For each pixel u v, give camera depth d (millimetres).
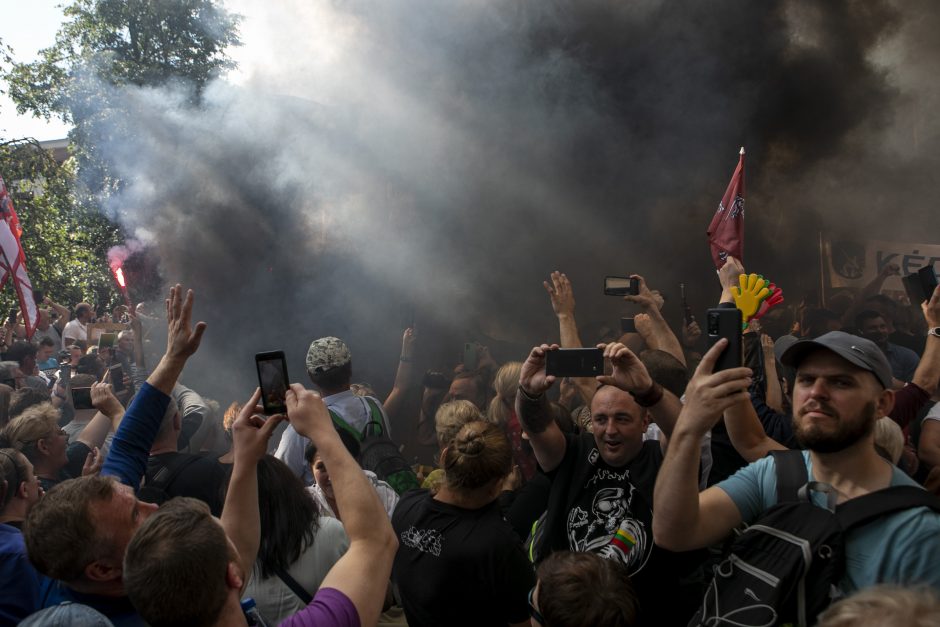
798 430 2016
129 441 2504
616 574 2252
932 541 1837
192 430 4762
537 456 3102
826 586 1870
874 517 1892
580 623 2168
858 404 1960
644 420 2963
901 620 1129
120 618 2010
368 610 1737
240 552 2031
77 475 4223
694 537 2053
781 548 1931
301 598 2529
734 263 3023
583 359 2891
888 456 2980
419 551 2779
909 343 7375
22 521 2861
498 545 2707
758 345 3822
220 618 1658
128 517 2023
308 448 3484
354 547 1817
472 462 2707
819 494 2016
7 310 13617
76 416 5004
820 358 2004
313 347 4129
